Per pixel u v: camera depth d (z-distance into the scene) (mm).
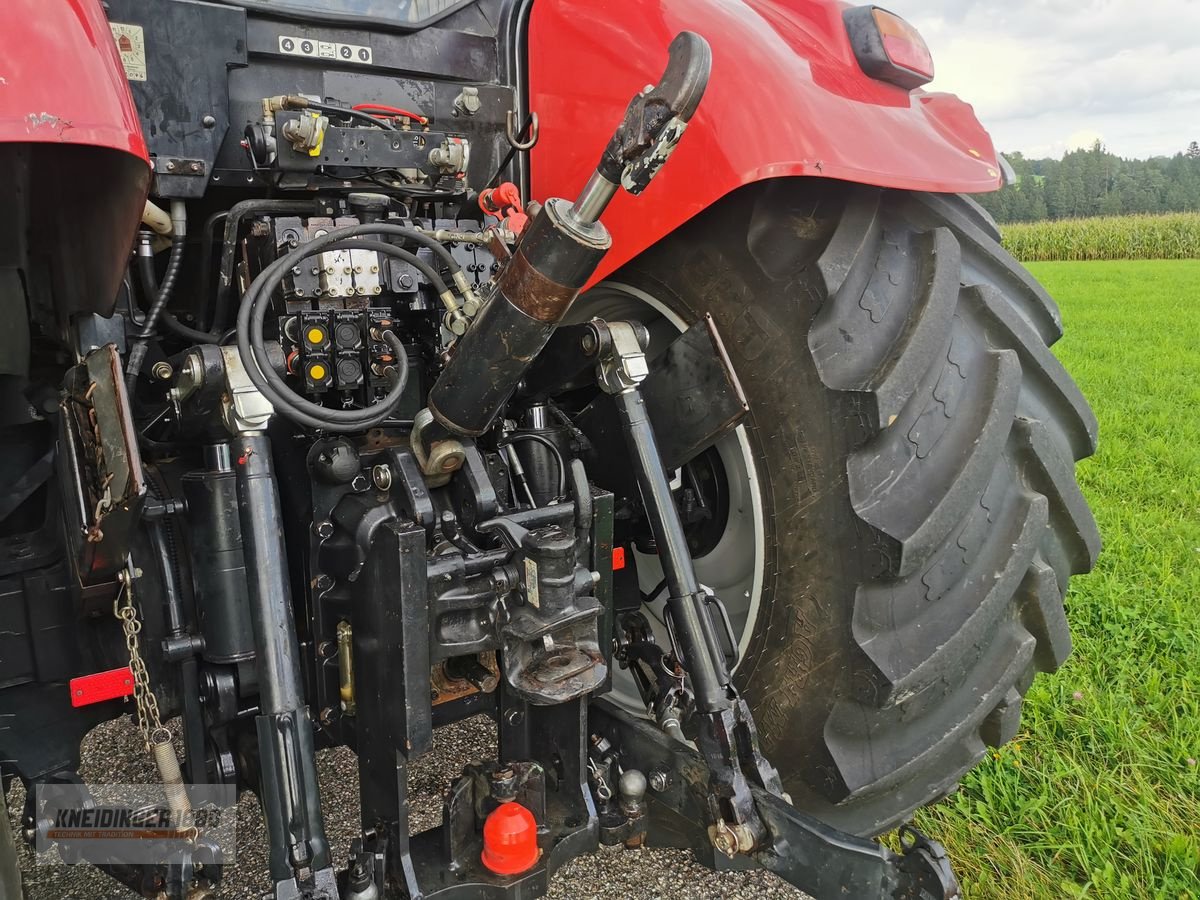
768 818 1350
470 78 1872
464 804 1343
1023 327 1559
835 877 1276
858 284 1465
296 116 1446
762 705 1639
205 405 1283
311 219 1447
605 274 1660
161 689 1516
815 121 1410
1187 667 2646
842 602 1472
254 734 1479
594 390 2037
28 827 1446
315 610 1445
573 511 1433
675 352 1565
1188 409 6680
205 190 1676
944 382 1442
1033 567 1566
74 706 1467
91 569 1369
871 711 1495
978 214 1889
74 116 943
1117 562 3430
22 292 1366
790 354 1489
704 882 1845
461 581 1303
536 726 1522
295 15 1643
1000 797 2055
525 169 1934
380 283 1452
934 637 1447
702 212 1599
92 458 1271
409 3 1777
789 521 1538
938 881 1189
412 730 1250
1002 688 1574
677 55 1026
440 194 1690
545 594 1282
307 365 1382
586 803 1454
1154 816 1980
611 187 1116
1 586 1530
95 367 1212
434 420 1368
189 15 1500
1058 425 1674
